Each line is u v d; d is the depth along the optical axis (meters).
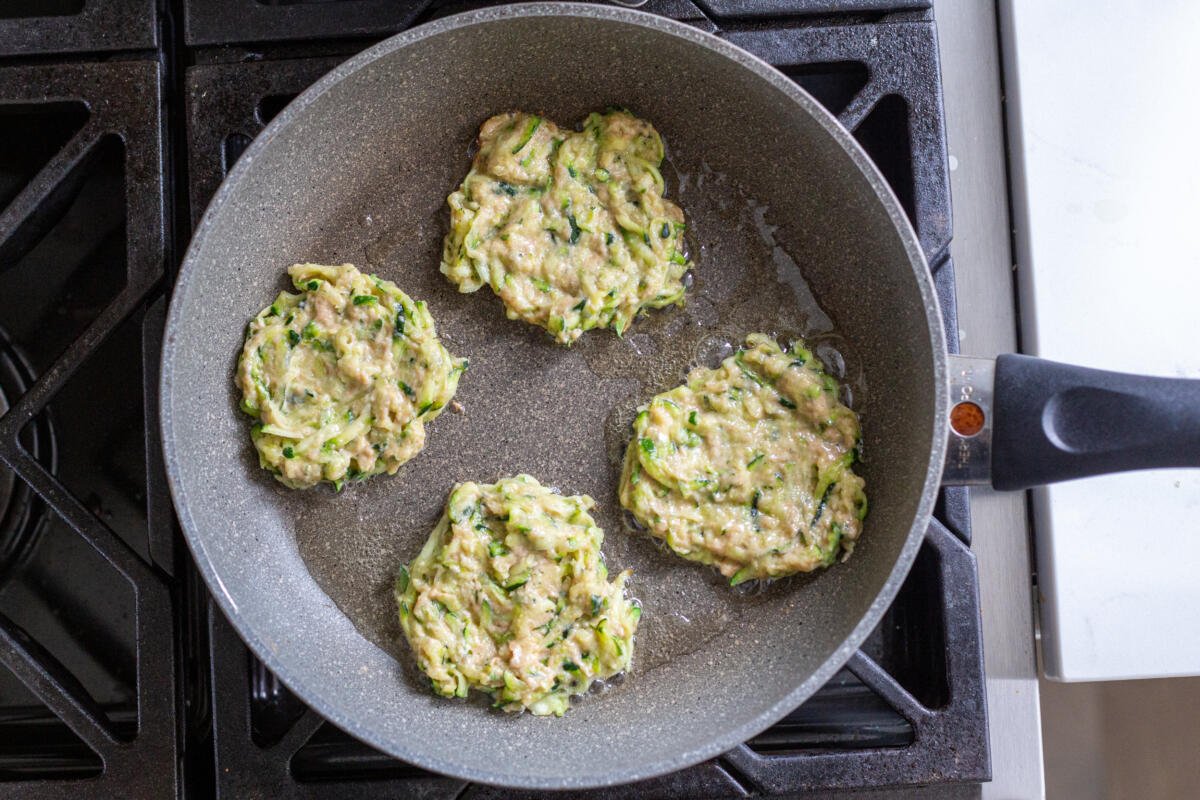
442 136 0.65
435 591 0.63
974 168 0.68
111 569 0.69
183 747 0.64
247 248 0.63
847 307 0.65
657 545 0.66
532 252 0.64
